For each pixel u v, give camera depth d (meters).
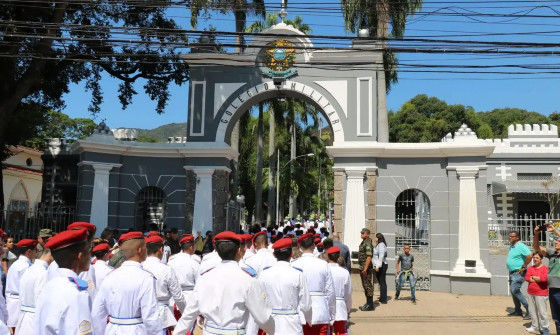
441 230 18.83
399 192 19.28
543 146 31.06
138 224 21.00
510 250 13.90
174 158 20.64
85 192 19.83
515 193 30.48
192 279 9.83
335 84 20.02
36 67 20.81
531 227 18.56
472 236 18.33
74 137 51.62
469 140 18.78
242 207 28.98
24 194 34.16
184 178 20.48
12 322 8.15
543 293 11.18
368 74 19.83
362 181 19.23
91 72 24.62
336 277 9.07
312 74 20.14
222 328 5.32
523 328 12.32
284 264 6.97
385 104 25.41
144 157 20.64
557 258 10.27
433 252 18.81
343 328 9.10
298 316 6.82
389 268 18.89
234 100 20.42
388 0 25.11
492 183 30.27
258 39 20.36
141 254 5.89
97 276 7.90
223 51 20.48
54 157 27.66
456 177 18.86
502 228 22.39
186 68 24.80
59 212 20.39
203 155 20.23
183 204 20.33
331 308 8.09
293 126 44.25
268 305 5.50
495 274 18.03
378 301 16.30
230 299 5.36
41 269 7.14
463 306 15.52
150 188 21.03
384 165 19.50
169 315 7.71
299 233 13.89
